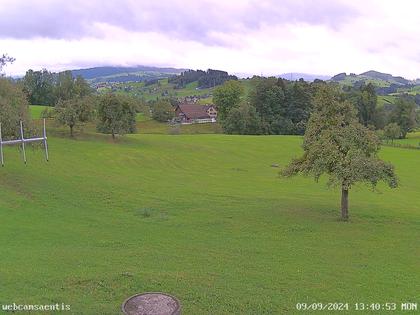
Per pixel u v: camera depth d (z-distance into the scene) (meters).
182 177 52.25
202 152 74.19
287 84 146.75
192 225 31.00
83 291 17.20
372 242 27.70
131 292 17.34
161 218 32.69
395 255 25.08
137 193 40.41
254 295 17.78
